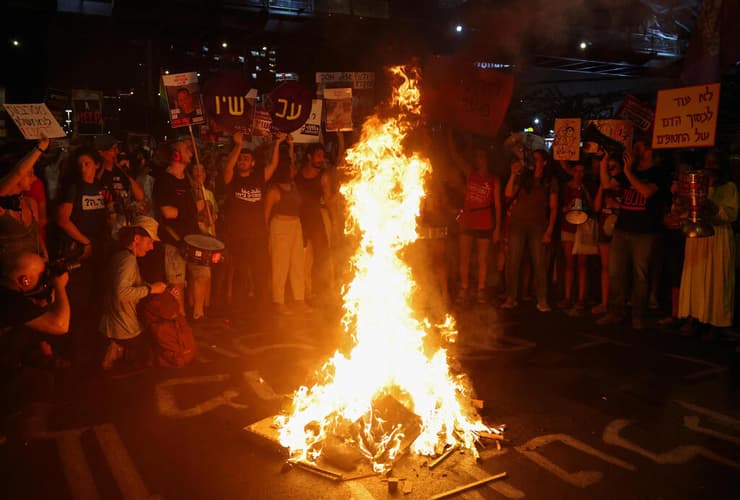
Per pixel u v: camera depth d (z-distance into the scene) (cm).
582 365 552
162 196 632
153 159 834
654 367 547
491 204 777
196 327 671
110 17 1527
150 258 588
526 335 647
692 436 408
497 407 454
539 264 751
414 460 370
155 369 536
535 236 744
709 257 611
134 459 373
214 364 552
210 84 688
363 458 371
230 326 676
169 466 365
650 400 471
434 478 351
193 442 397
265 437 389
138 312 536
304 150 924
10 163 725
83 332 608
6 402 407
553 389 492
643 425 425
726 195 603
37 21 1530
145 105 1666
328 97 807
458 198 865
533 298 832
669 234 670
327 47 1747
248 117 700
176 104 674
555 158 757
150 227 534
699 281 618
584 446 392
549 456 379
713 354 585
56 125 577
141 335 538
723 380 515
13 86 1675
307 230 761
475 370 536
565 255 770
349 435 383
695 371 537
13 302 364
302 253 744
